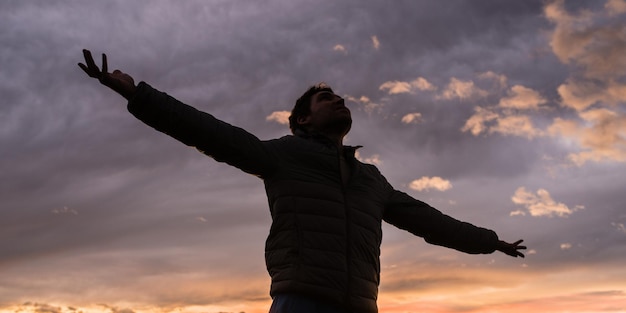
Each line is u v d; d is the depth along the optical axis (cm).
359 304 344
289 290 335
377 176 403
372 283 357
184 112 328
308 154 364
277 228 351
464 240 441
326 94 407
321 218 348
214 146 338
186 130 329
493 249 453
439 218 430
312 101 407
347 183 371
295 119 414
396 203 414
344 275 341
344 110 400
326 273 337
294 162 360
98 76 312
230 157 344
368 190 379
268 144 360
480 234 446
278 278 342
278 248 348
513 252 459
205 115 338
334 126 397
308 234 343
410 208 421
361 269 351
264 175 359
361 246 355
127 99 319
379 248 376
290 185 353
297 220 346
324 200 352
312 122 402
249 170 354
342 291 338
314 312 333
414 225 425
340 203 356
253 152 346
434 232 430
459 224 441
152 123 326
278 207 351
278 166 356
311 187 354
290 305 334
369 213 369
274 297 347
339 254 344
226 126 343
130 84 319
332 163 365
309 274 335
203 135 333
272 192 357
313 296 334
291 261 340
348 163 381
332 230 347
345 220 354
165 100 324
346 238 350
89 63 310
